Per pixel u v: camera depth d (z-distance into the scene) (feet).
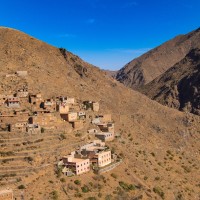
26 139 554.05
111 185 532.32
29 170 498.28
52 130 594.24
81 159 540.11
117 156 606.55
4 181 473.67
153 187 583.58
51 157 534.78
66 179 506.07
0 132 558.15
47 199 463.83
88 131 642.22
